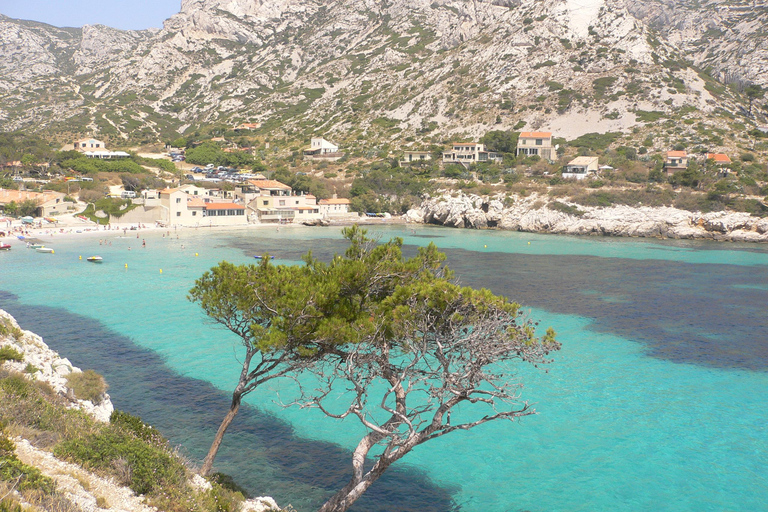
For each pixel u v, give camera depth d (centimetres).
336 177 19912
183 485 1991
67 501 1511
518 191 16538
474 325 2062
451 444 3528
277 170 19588
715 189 14812
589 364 4966
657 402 4169
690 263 10444
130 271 9069
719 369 4862
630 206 15125
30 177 17325
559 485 3066
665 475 3169
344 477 3055
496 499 2916
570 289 8050
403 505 2831
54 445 1934
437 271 2445
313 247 11831
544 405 4109
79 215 14575
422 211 17562
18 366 2859
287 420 3750
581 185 16362
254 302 2159
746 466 3262
